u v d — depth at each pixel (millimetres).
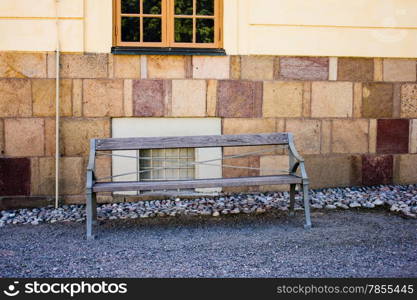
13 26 6129
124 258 4266
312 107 6719
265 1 6551
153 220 5598
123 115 6363
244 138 5652
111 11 6301
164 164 6621
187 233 5047
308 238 4770
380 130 6895
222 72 6520
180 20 6539
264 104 6613
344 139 6824
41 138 6238
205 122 6578
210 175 6609
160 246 4605
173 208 6109
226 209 5996
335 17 6695
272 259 4176
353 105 6805
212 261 4148
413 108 6949
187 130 6547
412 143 6973
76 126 6293
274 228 5172
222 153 6613
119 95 6348
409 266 3961
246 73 6559
